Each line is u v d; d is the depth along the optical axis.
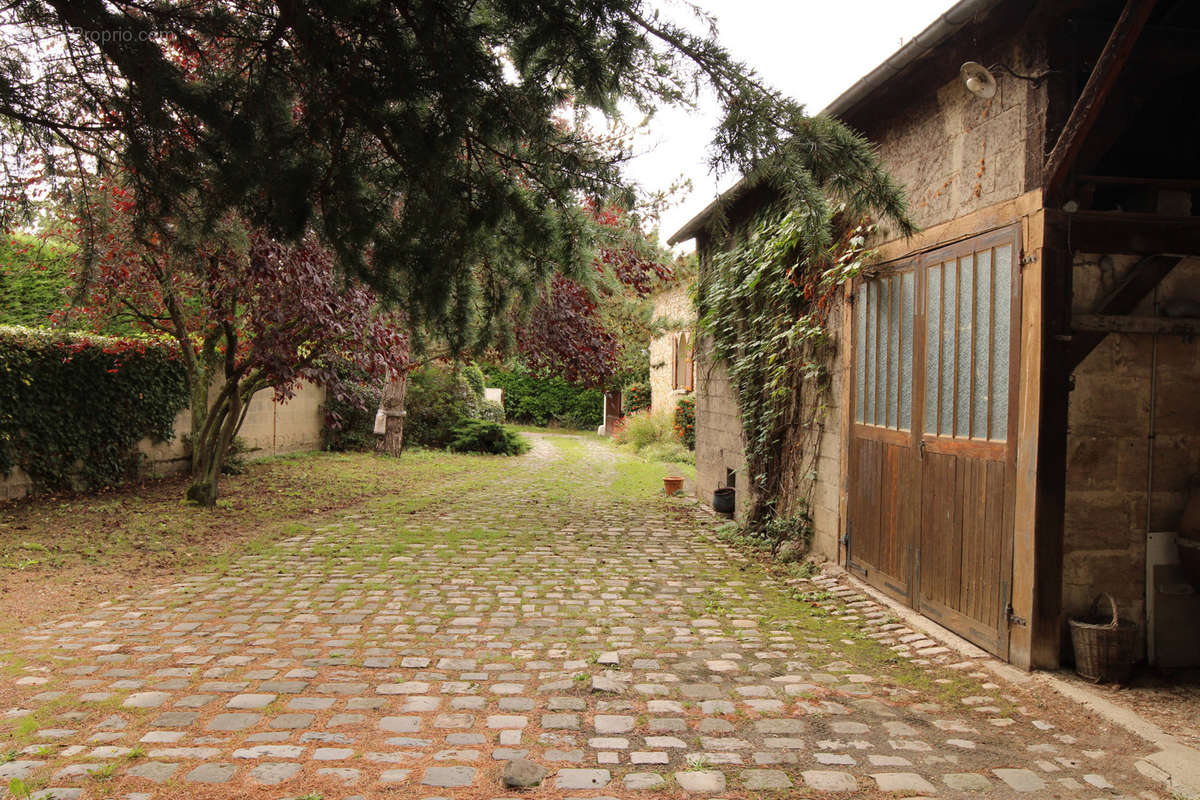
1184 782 2.70
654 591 5.57
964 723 3.26
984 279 4.30
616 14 2.61
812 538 6.81
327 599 5.18
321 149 3.09
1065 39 3.78
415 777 2.70
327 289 7.04
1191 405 4.02
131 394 10.00
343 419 16.09
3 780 2.60
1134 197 4.05
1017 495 3.95
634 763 2.84
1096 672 3.70
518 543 7.31
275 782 2.63
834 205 3.31
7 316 11.03
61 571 5.80
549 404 29.23
